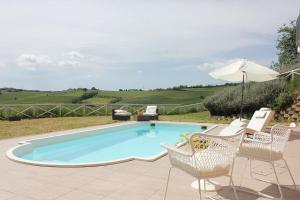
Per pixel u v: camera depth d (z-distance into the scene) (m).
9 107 13.05
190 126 12.30
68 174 4.61
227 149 3.28
